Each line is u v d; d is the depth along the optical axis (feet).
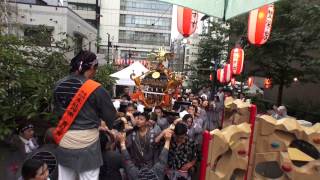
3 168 17.76
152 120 23.00
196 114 30.78
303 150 13.58
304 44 47.19
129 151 18.26
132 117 22.68
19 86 15.94
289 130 11.82
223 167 11.54
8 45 18.24
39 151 12.57
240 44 57.98
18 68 16.90
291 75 56.70
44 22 87.86
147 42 216.95
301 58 52.26
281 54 53.36
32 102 16.48
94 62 12.24
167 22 217.36
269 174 12.71
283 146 12.09
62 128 11.61
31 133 18.57
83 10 194.18
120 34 214.69
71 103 11.55
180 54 188.65
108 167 15.79
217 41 89.35
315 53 54.24
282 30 51.88
